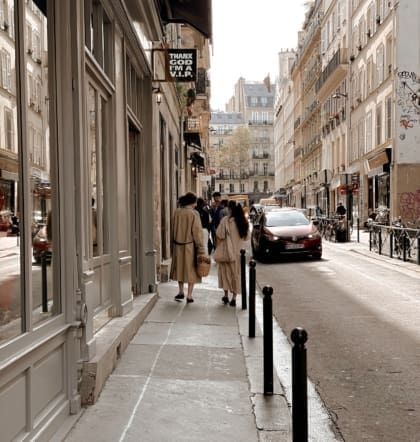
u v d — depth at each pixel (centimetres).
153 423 425
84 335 461
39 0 405
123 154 724
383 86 3078
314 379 562
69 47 458
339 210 2800
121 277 692
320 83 5034
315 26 5338
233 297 948
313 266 1599
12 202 345
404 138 2827
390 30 2942
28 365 352
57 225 434
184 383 523
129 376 538
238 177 11625
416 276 1358
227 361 603
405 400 501
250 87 12762
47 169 415
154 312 866
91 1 586
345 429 438
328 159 4912
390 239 1830
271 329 502
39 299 389
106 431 407
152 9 852
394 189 2861
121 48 732
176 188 1911
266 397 490
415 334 744
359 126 3706
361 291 1129
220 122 13175
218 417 441
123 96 736
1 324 322
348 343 703
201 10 1100
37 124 395
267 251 1730
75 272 450
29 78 379
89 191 527
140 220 938
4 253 329
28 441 346
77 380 450
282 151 9262
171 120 1661
